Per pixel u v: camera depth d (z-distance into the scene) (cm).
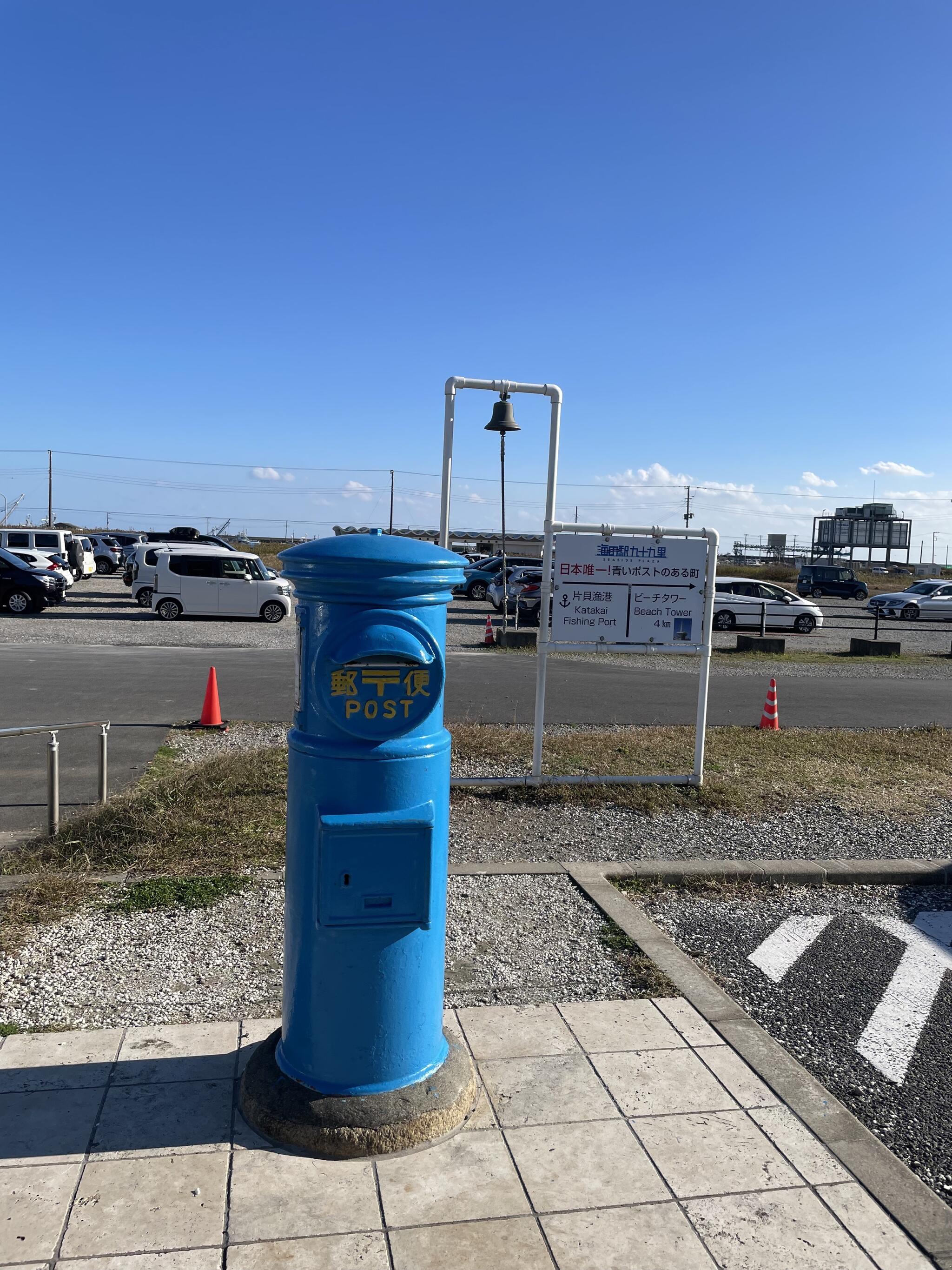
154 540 3728
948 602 3462
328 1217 273
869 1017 431
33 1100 325
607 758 916
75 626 2145
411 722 298
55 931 484
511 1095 340
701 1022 401
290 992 316
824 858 646
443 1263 257
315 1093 307
